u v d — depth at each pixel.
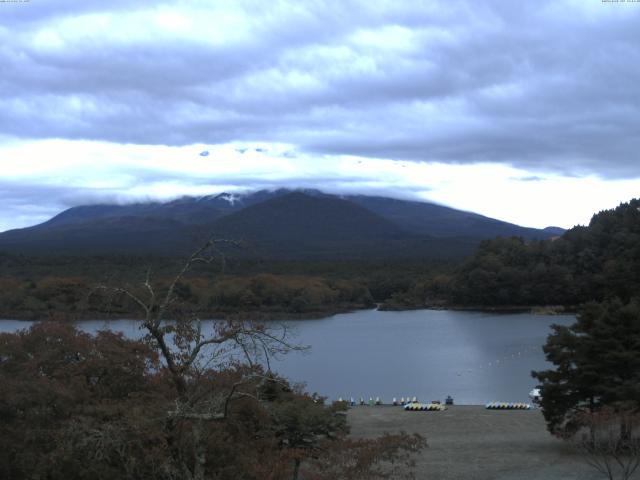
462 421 60.97
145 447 22.38
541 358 109.81
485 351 120.06
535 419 60.91
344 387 89.56
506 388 86.88
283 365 107.81
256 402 25.86
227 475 22.84
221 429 23.89
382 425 60.03
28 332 30.20
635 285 187.75
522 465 42.47
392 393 85.19
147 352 28.55
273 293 183.25
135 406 23.20
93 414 23.67
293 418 29.98
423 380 93.75
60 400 24.64
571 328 47.44
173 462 21.95
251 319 30.83
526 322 174.38
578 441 45.78
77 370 27.11
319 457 26.11
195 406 23.14
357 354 119.38
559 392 45.03
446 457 45.62
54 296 139.25
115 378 27.59
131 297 24.45
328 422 31.64
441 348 125.50
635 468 37.72
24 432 23.73
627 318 45.03
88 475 22.47
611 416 36.00
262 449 25.42
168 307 26.09
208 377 24.53
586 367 43.69
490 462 43.69
